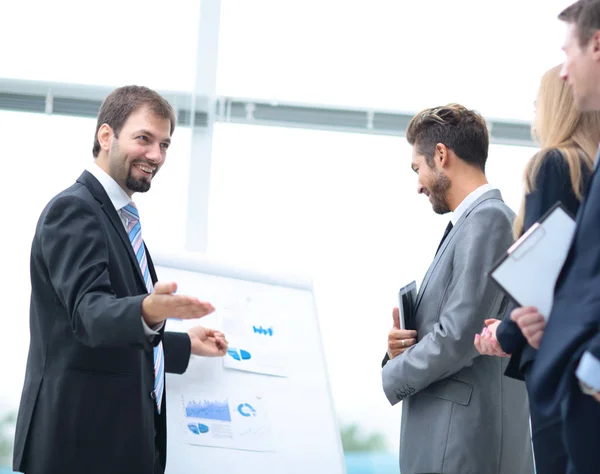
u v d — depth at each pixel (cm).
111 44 414
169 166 407
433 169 240
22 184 402
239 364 247
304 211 418
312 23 427
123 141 208
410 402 232
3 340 391
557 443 170
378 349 413
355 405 410
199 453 230
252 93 420
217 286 261
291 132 421
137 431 193
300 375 253
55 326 193
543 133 187
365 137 424
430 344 221
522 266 157
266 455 236
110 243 196
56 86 409
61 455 186
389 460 410
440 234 421
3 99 405
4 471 385
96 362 191
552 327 142
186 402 236
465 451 217
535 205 175
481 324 219
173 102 412
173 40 417
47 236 189
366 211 420
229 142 416
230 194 414
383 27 430
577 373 133
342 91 425
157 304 173
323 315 412
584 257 142
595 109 159
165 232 402
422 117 244
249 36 423
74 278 183
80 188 200
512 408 229
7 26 409
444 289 229
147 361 202
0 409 388
